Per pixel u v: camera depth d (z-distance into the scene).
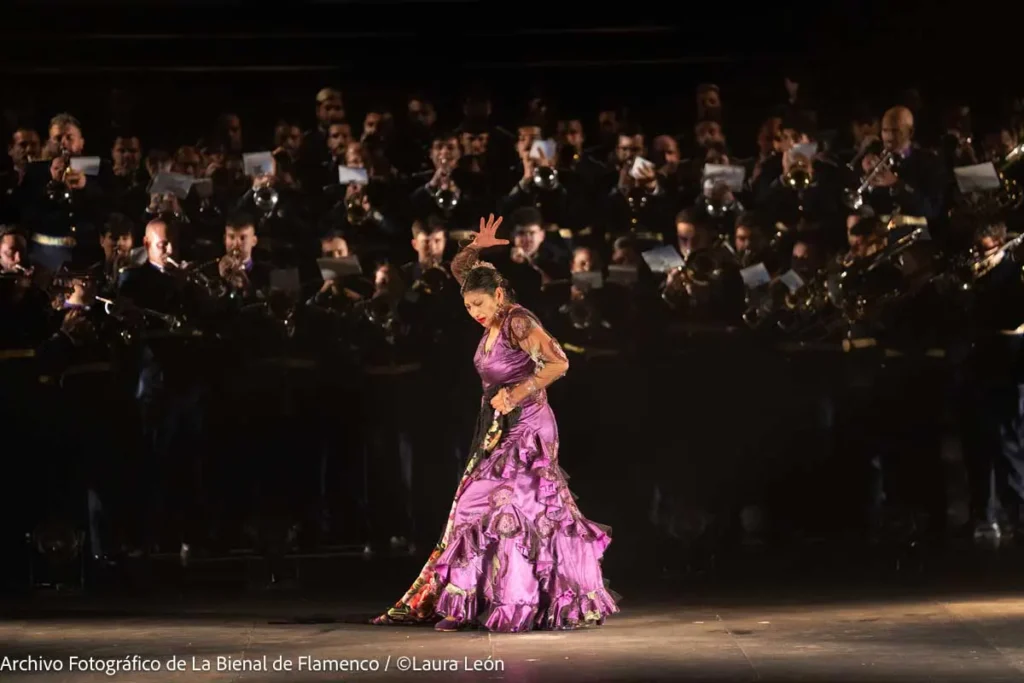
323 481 14.20
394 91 18.11
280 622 9.81
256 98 18.14
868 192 14.65
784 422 14.25
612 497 14.43
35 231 14.23
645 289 14.29
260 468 14.15
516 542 9.16
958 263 13.75
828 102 17.72
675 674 7.75
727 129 17.81
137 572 12.64
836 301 13.98
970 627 9.09
